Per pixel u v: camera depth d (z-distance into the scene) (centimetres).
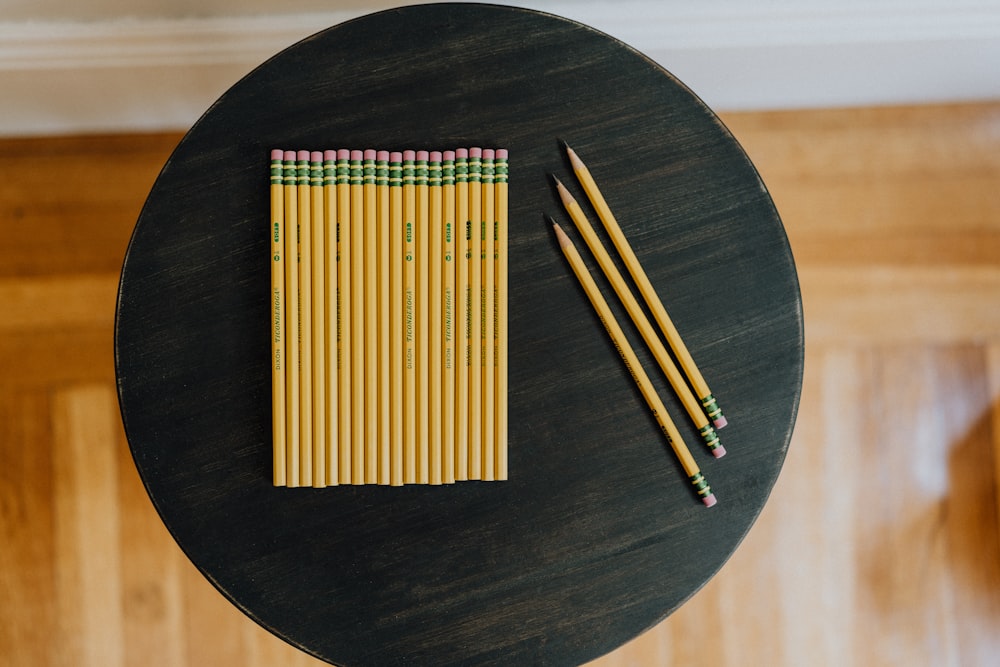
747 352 72
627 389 72
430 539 71
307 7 97
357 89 72
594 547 71
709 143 73
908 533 115
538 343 72
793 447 115
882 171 117
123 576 114
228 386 71
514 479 71
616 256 72
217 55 101
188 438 71
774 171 117
